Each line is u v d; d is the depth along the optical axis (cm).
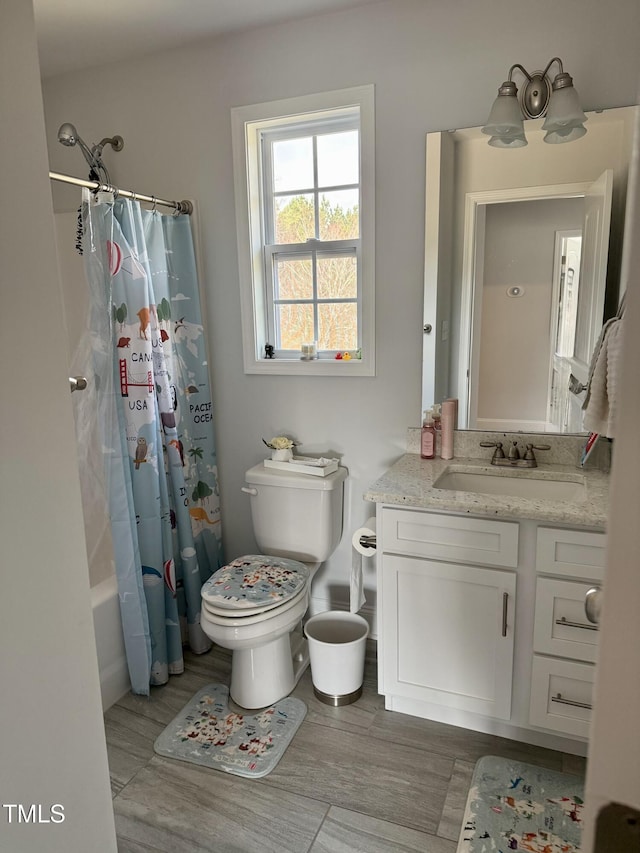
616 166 187
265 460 242
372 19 207
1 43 84
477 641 184
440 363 220
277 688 213
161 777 179
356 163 232
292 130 237
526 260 203
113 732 200
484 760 182
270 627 197
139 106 248
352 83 214
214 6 203
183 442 250
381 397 233
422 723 201
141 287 211
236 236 243
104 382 204
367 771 179
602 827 41
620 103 185
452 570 182
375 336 229
